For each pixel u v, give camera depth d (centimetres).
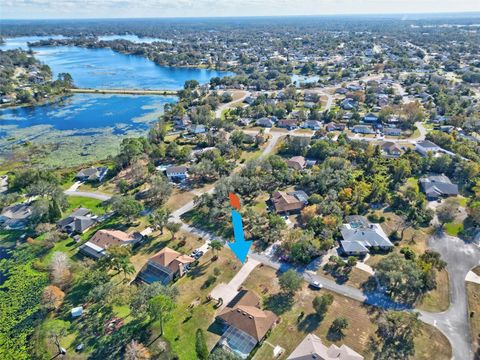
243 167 14350
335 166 13938
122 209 10850
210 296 7975
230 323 7069
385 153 15938
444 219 10350
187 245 9919
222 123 19712
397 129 18575
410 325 6769
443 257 9206
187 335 7006
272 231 9950
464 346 6712
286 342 6781
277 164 14050
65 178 14125
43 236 10450
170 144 16612
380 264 8281
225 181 12512
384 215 11125
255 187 12656
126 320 7388
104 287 7656
